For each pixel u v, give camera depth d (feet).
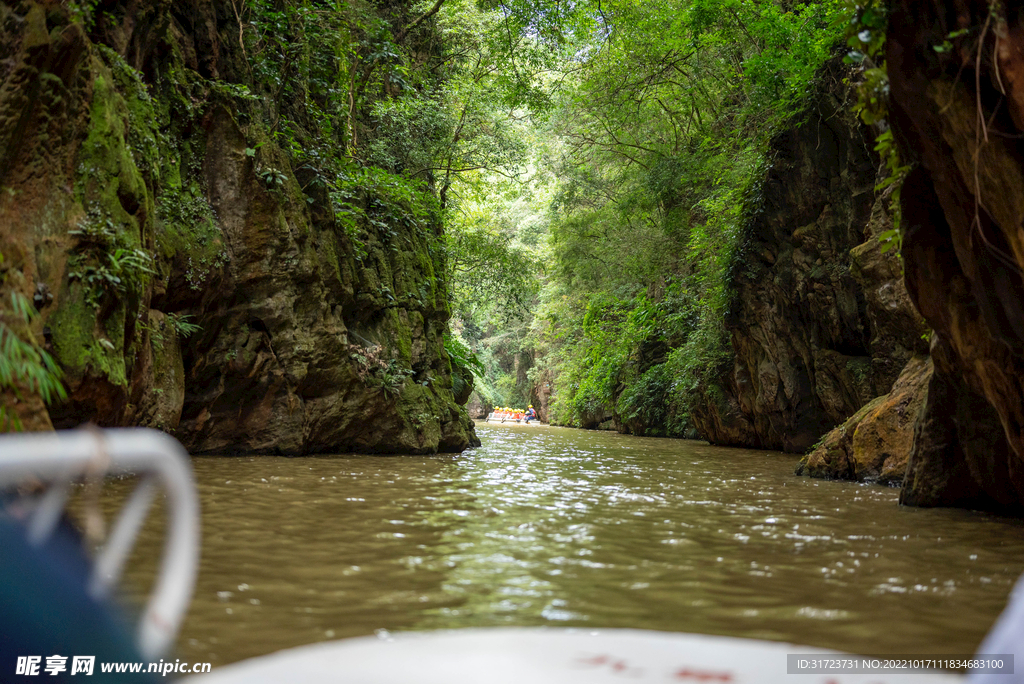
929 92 17.54
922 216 22.07
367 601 12.40
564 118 87.66
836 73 49.37
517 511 23.15
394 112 55.72
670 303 79.82
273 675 2.86
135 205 27.07
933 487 27.25
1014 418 21.75
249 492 24.79
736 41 60.75
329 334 40.57
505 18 64.18
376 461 39.19
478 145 68.64
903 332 39.55
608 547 17.78
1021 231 15.96
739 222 60.49
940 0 16.67
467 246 76.54
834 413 52.95
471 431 57.98
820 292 52.54
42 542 2.40
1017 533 21.98
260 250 37.29
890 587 14.56
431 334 53.52
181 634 10.28
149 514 18.04
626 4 68.23
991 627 11.98
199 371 36.17
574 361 110.73
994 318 19.53
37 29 21.07
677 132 79.87
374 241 48.78
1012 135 15.72
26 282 21.12
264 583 13.35
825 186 52.39
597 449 57.57
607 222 92.94
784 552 17.87
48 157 22.52
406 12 61.57
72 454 2.54
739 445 67.21
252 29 42.42
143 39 33.06
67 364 23.02
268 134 40.37
